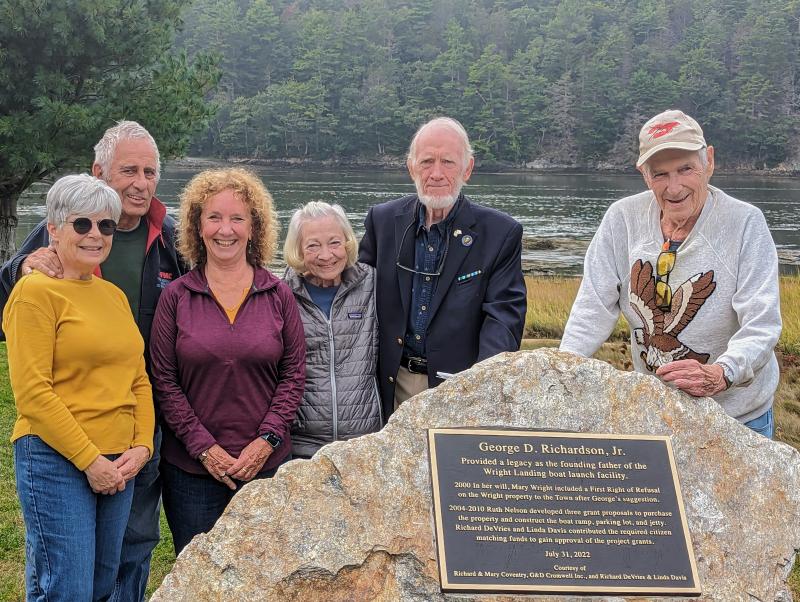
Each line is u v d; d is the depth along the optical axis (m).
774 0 95.31
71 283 3.42
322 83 92.56
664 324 3.80
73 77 13.67
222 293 3.79
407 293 4.12
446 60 94.50
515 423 3.45
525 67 93.88
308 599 3.13
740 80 85.88
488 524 3.26
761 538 3.35
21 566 4.90
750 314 3.57
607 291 3.97
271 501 3.23
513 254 4.14
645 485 3.36
